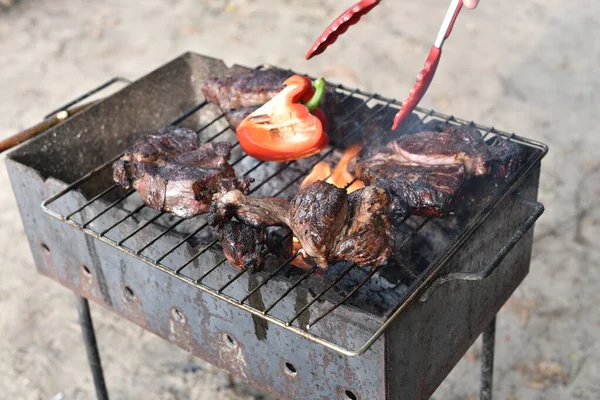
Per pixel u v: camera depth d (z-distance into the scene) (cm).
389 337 105
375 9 261
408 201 116
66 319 167
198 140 127
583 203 183
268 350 116
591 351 157
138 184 122
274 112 127
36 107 222
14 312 168
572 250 174
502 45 239
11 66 242
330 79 225
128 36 254
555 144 198
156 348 162
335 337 109
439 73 227
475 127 130
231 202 113
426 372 116
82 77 235
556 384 152
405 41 242
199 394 153
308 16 259
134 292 125
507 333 161
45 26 262
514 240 113
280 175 143
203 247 122
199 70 150
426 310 111
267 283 111
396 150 123
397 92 219
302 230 110
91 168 142
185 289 119
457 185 118
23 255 180
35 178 126
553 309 164
